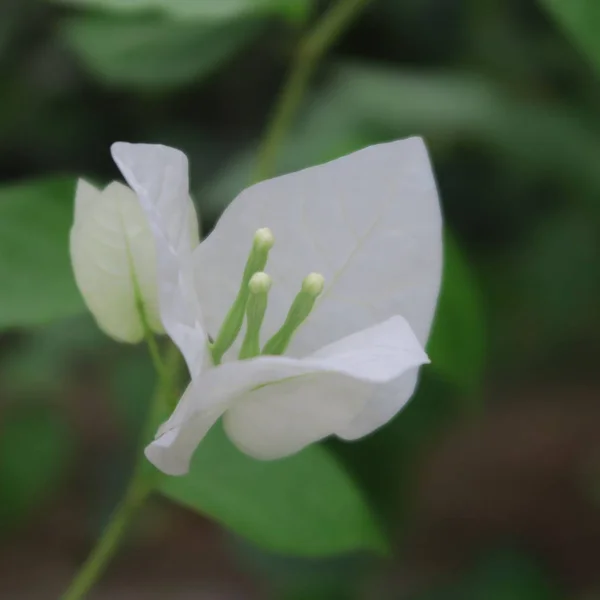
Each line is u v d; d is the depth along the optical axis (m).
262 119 1.07
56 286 0.52
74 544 1.11
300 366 0.47
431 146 0.69
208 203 0.67
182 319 0.47
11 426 0.84
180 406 0.47
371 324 0.49
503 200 0.90
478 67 0.89
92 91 1.03
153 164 0.48
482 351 0.54
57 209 0.53
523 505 1.08
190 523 1.18
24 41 0.98
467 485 1.10
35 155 1.07
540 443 1.14
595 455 1.10
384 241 0.49
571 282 0.80
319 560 0.83
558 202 0.87
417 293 0.49
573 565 1.04
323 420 0.48
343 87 0.69
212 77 1.00
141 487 0.51
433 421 0.61
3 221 0.52
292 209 0.49
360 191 0.49
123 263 0.49
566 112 0.77
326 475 0.52
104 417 1.09
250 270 0.49
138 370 0.80
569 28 0.50
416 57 0.98
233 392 0.47
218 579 1.12
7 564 1.10
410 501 0.62
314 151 0.63
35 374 0.85
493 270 0.84
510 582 0.86
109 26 0.56
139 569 1.13
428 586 0.91
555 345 0.85
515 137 0.73
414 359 0.47
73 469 1.07
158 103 1.06
